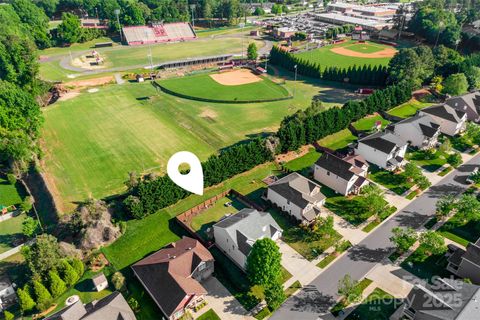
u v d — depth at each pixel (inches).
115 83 6555.1
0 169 3973.9
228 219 2928.2
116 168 3941.9
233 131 4719.5
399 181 3673.7
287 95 5876.0
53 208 3344.0
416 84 5462.6
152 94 5989.2
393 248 2864.2
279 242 2950.3
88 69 7327.8
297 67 6968.5
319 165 3629.4
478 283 2506.2
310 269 2696.9
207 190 3563.0
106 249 2874.0
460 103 4832.7
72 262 2605.8
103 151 4271.7
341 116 4461.1
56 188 3624.5
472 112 4749.0
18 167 3909.9
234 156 3654.0
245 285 2576.3
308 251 2859.3
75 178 3784.5
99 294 2511.1
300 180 3324.3
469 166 3905.0
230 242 2723.9
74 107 5482.3
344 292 2381.9
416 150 4205.2
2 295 2506.2
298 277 2632.9
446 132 4522.6
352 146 4252.0
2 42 5334.6
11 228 3193.9
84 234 2864.2
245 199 3420.3
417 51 5748.0
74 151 4276.6
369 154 3969.0
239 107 5492.1
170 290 2358.5
